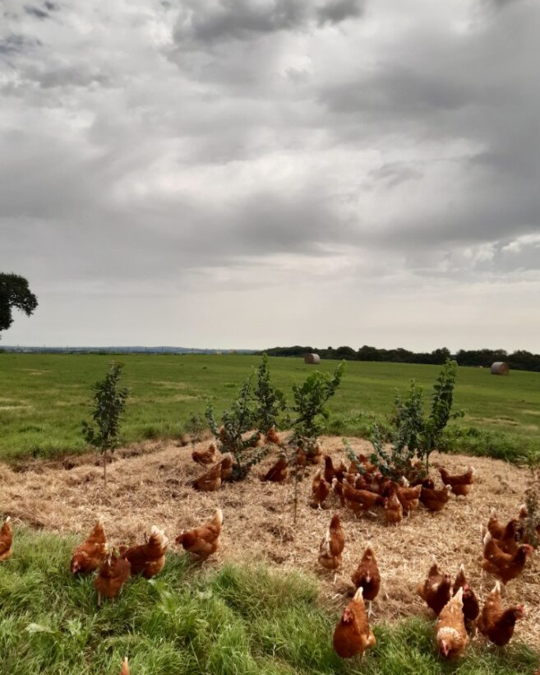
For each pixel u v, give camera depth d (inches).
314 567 282.4
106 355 2733.8
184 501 381.4
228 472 430.6
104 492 388.5
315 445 478.6
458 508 386.0
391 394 1136.2
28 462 454.0
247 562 269.9
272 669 185.3
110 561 222.5
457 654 197.0
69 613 216.4
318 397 393.7
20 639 188.7
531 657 205.8
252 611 223.3
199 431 584.1
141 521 335.9
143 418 669.3
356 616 196.2
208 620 208.8
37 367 1619.1
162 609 203.9
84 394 941.2
